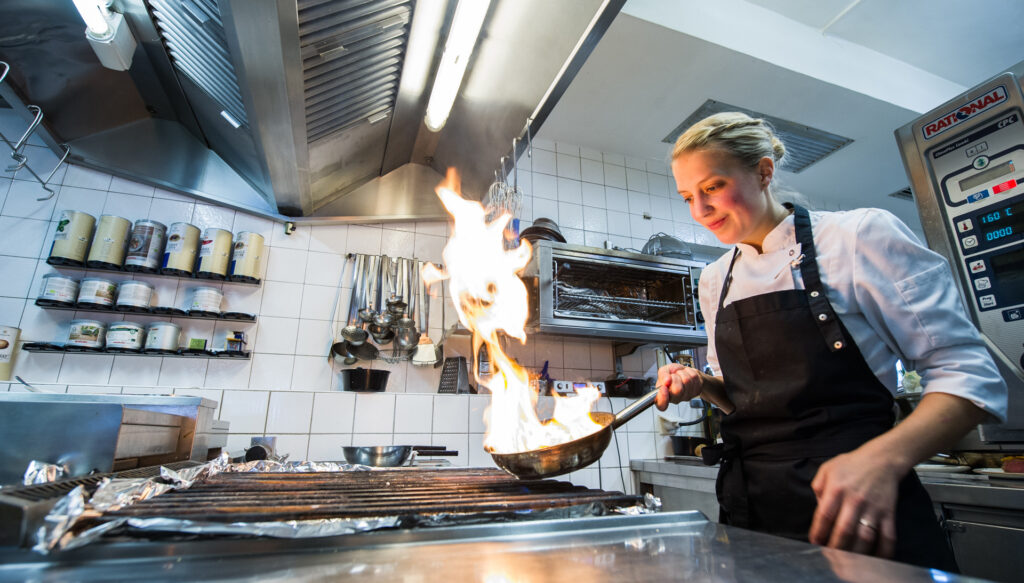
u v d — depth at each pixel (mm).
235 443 1762
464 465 1977
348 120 1512
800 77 2395
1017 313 1192
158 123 2098
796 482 758
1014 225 1212
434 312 2309
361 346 2123
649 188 3127
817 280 819
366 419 1908
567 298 2152
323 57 1121
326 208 2186
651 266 2248
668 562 421
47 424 941
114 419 953
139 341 1855
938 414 623
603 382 2395
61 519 416
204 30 1138
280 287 2131
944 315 700
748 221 855
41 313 1835
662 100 2570
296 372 2064
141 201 2039
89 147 1974
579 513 613
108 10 1418
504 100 1424
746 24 2312
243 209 2121
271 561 422
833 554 442
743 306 899
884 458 574
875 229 775
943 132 1360
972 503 1073
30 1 1429
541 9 1085
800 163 3109
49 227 1915
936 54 2678
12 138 1963
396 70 1402
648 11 2086
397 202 2279
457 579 373
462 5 1104
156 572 386
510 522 528
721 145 814
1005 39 2578
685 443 2336
